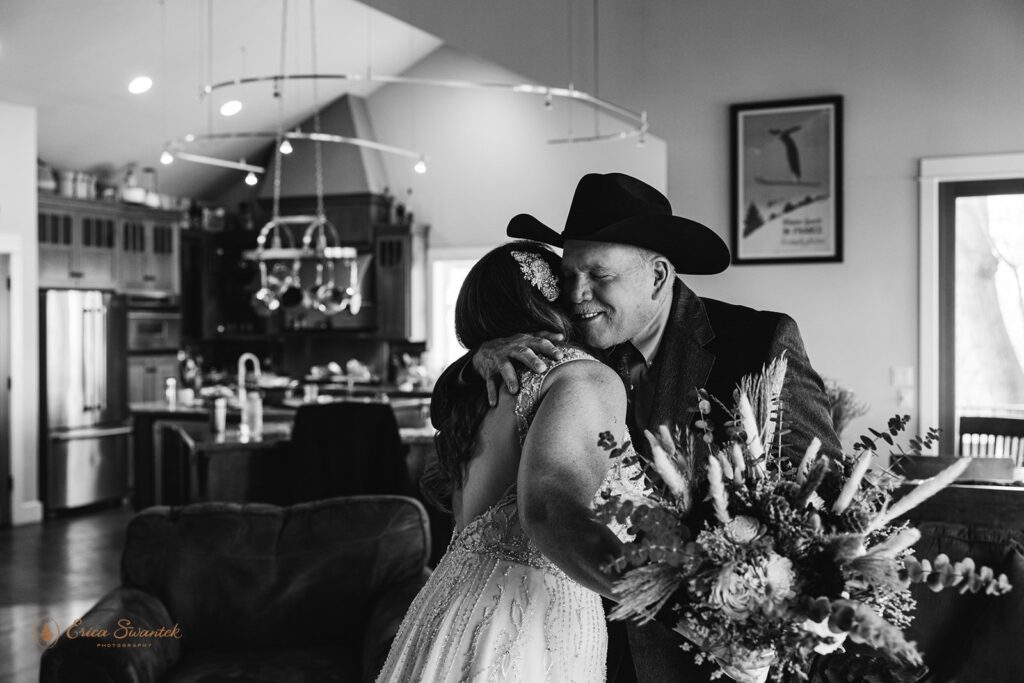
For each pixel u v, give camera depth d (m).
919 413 5.59
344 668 2.83
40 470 8.43
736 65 5.91
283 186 10.96
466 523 1.55
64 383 8.53
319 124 10.85
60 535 7.62
